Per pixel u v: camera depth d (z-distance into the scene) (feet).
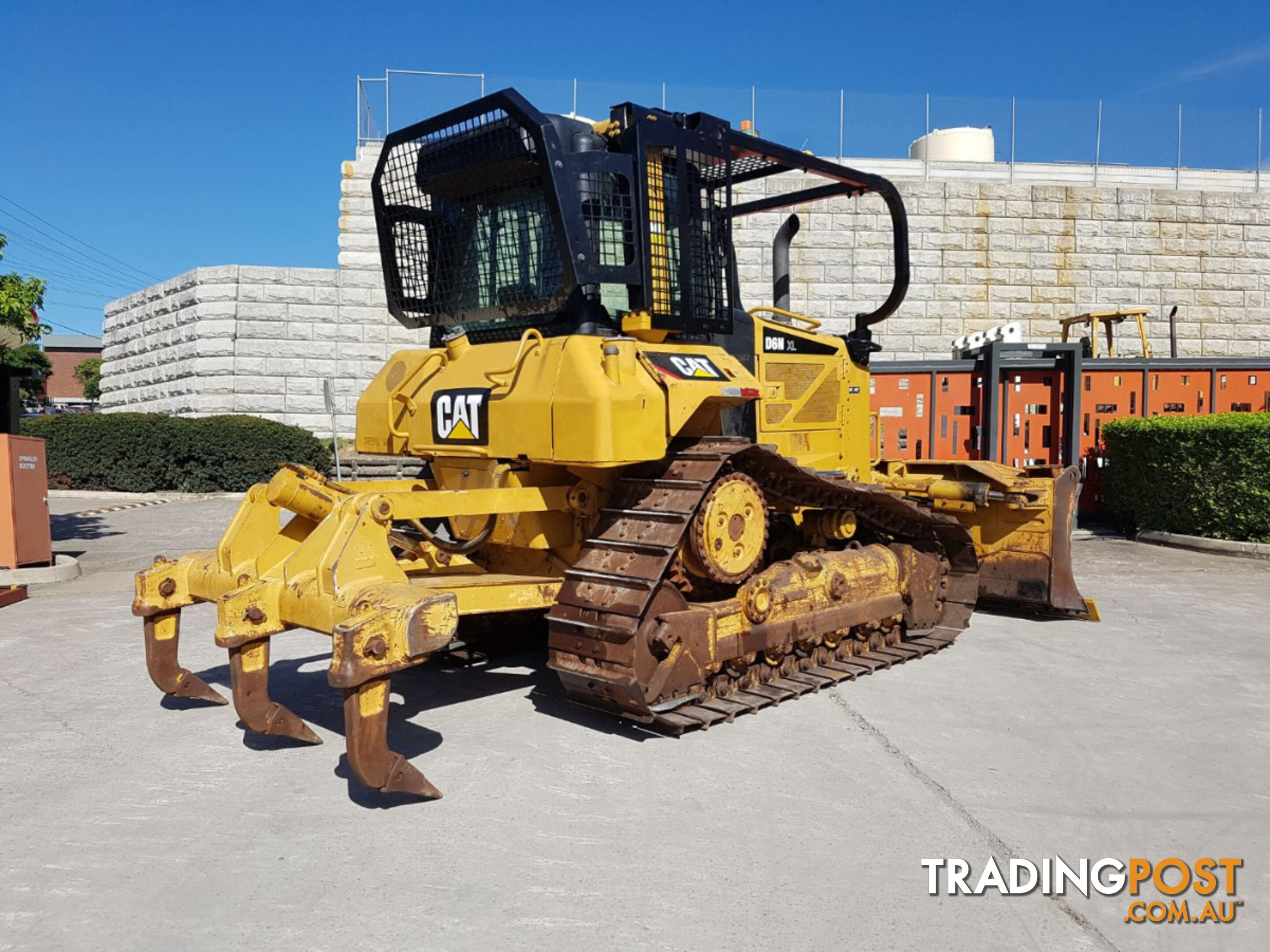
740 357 19.63
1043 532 24.34
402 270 19.71
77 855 11.39
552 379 15.60
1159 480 40.14
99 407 87.76
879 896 10.37
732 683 16.93
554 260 16.80
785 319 22.39
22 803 12.95
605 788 13.32
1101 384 45.03
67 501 58.23
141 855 11.39
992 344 43.19
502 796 13.03
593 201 16.12
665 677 14.85
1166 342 63.87
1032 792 13.26
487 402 16.66
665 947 9.34
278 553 15.44
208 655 21.01
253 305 63.93
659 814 12.44
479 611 14.93
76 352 277.44
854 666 19.13
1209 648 21.74
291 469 15.21
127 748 15.07
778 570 17.63
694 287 17.71
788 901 10.24
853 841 11.69
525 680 19.02
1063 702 17.51
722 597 17.40
